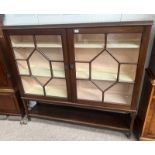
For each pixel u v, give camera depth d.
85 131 1.75
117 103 1.48
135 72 1.31
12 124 1.91
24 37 1.52
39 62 1.62
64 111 1.89
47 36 1.43
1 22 1.73
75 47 1.34
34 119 1.96
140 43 1.18
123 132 1.69
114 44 1.29
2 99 1.88
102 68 1.47
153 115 1.40
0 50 1.57
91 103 1.56
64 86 1.74
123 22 1.15
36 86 1.81
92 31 1.22
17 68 1.60
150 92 1.31
